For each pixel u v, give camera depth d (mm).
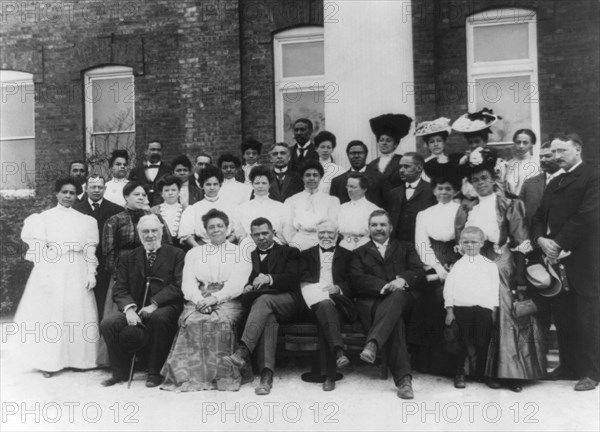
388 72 7059
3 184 11078
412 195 6520
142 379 6297
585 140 8930
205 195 6934
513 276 5828
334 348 5695
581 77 8953
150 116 10516
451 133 9211
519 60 9188
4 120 11164
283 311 5965
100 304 6812
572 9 8977
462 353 5824
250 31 10156
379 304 5828
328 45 7230
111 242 6602
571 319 5766
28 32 10938
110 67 10758
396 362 5652
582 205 5730
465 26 9289
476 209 6027
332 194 6941
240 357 5777
